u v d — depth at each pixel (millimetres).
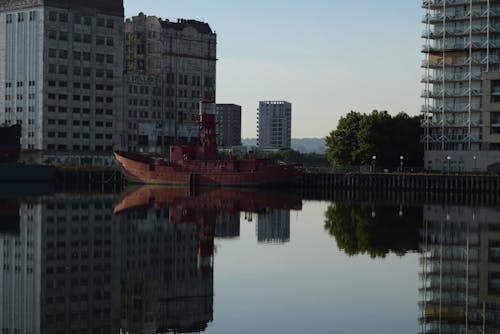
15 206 126188
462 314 48281
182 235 85812
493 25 198375
